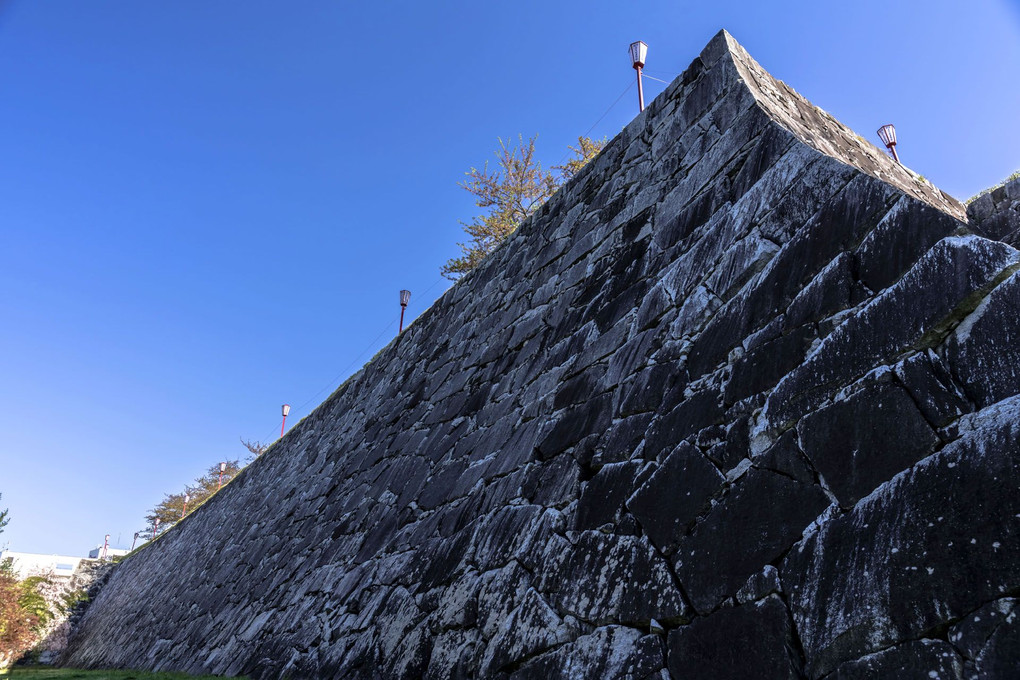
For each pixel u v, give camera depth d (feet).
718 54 16.58
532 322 20.01
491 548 13.96
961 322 7.81
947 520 6.74
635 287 15.20
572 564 11.30
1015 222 15.80
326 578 21.84
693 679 8.24
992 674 5.80
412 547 17.74
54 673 37.14
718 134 15.20
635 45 24.23
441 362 25.96
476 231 66.95
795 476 8.61
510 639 11.52
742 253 12.12
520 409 17.26
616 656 9.37
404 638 14.75
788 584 7.84
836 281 9.76
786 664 7.34
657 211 16.29
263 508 37.01
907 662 6.41
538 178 67.82
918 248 8.81
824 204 10.93
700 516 9.54
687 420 10.93
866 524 7.47
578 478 12.73
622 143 20.01
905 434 7.67
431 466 20.49
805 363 9.41
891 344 8.39
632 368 13.37
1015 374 6.98
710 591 8.66
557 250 21.01
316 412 40.14
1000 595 6.04
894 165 18.07
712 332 11.76
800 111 16.37
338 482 28.40
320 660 17.76
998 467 6.59
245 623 26.18
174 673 27.81
